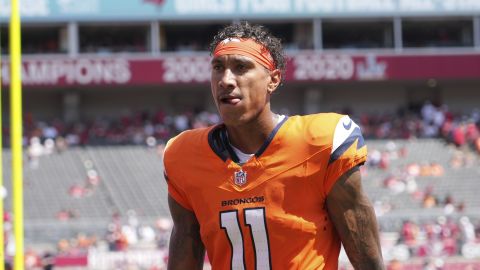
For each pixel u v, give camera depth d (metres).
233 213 4.24
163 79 44.59
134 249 28.39
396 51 45.41
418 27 47.59
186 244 4.61
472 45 46.59
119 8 43.78
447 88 48.22
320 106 47.50
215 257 4.37
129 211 33.47
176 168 4.46
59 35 45.12
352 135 4.26
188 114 44.25
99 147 40.00
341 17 44.81
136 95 46.91
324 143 4.20
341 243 4.45
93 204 34.19
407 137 42.41
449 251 28.70
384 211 33.31
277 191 4.20
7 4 42.91
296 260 4.21
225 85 4.14
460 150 40.66
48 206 33.72
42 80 43.75
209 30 46.47
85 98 46.44
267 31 4.37
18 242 9.57
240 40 4.21
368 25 46.75
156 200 34.78
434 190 36.12
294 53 45.12
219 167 4.32
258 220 4.20
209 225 4.34
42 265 25.70
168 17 44.09
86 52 45.41
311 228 4.22
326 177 4.23
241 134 4.29
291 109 47.59
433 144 41.34
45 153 38.72
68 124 43.44
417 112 47.38
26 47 44.78
